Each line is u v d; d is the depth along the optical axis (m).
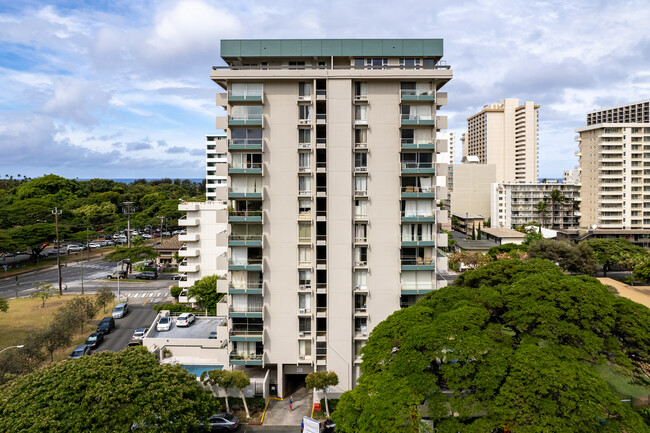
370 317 40.78
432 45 40.91
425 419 26.02
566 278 33.84
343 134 39.31
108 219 139.88
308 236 40.38
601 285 34.22
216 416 36.06
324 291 39.84
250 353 41.06
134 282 86.94
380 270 40.78
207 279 62.66
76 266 101.19
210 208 68.56
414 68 39.97
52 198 141.88
